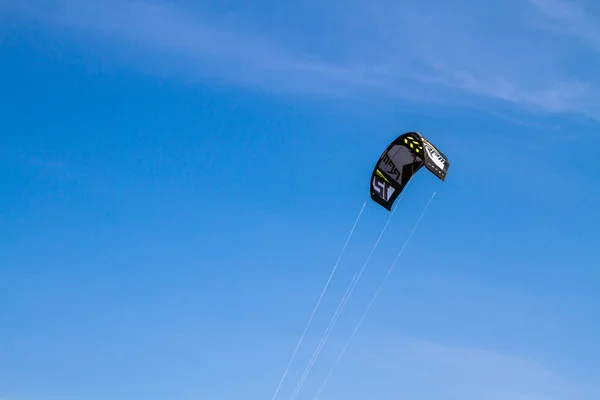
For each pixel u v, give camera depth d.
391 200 31.81
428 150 30.81
